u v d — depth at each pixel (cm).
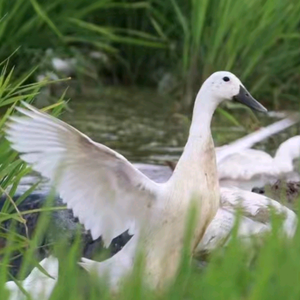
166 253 911
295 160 1251
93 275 677
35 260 826
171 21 1966
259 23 1797
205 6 1812
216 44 1802
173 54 1950
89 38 1880
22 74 1800
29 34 1808
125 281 654
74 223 1024
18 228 1045
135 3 1925
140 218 908
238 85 963
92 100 1853
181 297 654
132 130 1641
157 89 1961
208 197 912
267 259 634
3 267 689
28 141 870
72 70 1883
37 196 1060
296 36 1806
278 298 624
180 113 1780
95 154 879
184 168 910
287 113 1742
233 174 1218
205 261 983
